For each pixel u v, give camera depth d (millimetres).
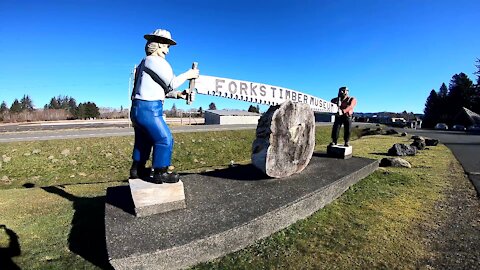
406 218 4207
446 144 14875
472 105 49719
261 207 3742
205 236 2963
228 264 2986
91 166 12672
